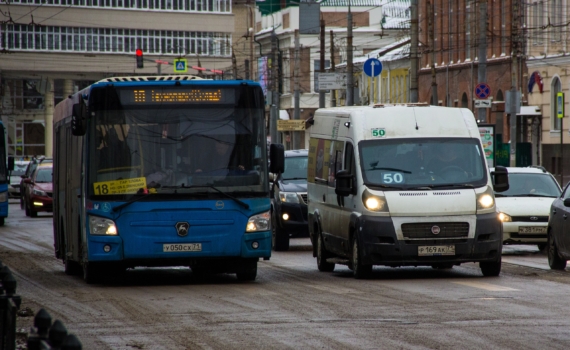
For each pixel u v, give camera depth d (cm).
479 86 9938
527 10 14912
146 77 4381
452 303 3378
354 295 3672
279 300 3525
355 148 4566
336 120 4978
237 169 4144
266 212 4172
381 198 4384
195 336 2709
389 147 4541
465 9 17438
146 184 4094
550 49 14300
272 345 2545
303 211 6569
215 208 4116
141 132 4112
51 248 6831
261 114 4188
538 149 14650
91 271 4325
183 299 3606
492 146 9219
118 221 4091
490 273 4484
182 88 4134
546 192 6253
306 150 7162
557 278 4356
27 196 11181
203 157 4128
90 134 4116
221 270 4416
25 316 3209
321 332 2745
